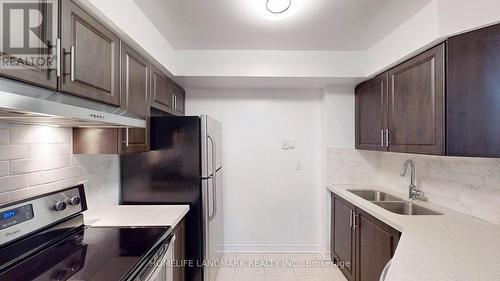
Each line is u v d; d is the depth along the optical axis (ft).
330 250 9.52
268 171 10.11
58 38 3.31
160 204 6.78
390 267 3.45
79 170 5.47
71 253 3.92
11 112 2.78
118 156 6.83
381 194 8.46
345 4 5.33
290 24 6.27
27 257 3.78
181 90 9.52
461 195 5.94
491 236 4.46
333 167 9.54
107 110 4.35
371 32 6.73
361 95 8.91
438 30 5.00
